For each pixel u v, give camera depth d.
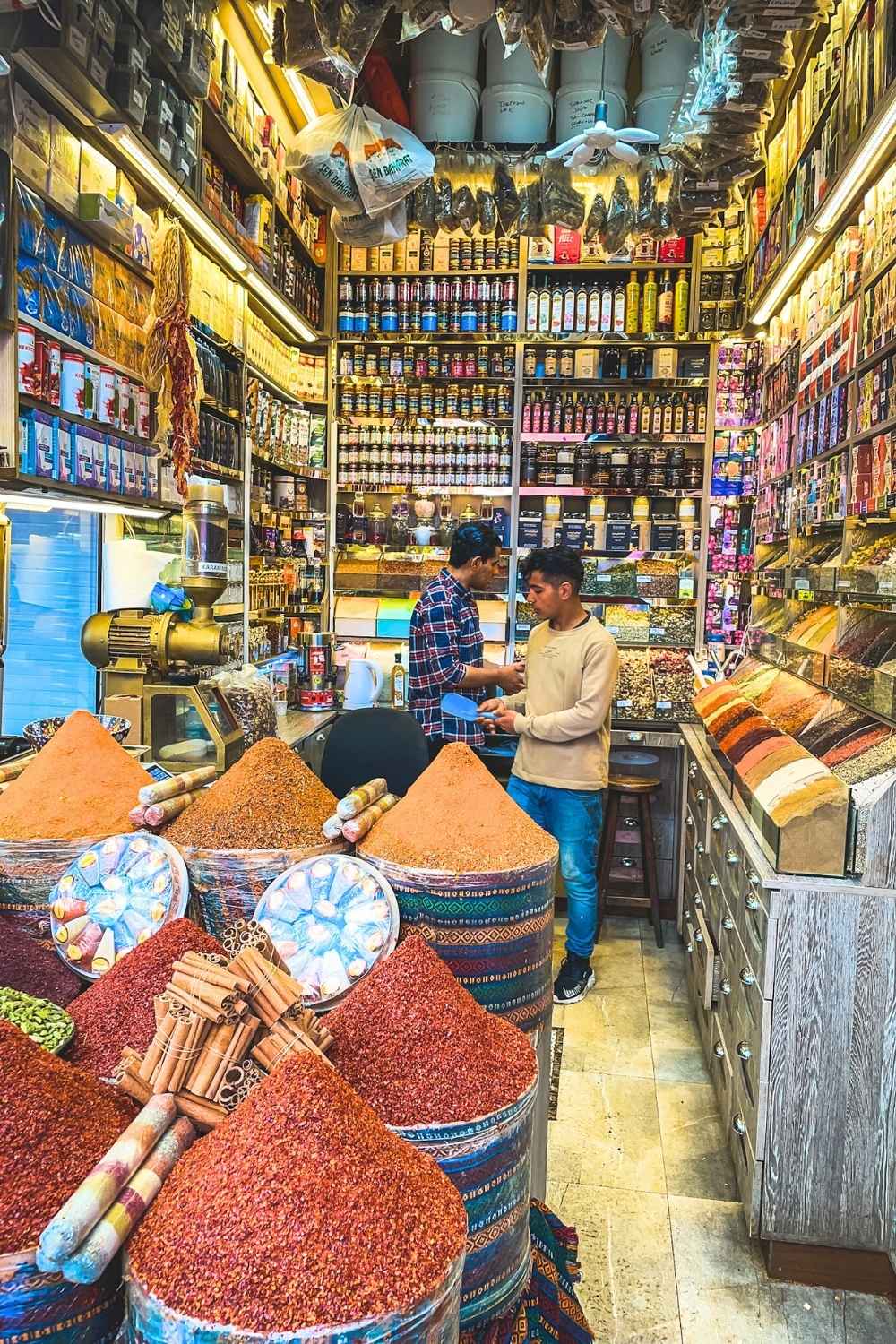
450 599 3.84
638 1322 2.03
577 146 3.11
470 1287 0.99
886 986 2.08
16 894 1.46
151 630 2.71
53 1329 0.71
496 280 5.02
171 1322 0.67
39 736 2.34
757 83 2.84
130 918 1.35
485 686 3.96
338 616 5.33
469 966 1.33
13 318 2.11
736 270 4.88
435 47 4.10
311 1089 0.78
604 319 4.93
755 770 2.60
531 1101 1.04
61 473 2.39
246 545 4.07
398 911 1.33
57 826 1.49
